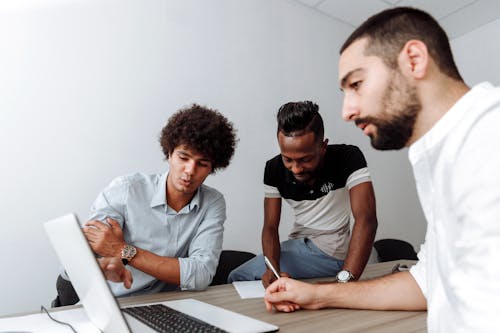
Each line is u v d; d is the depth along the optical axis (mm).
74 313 769
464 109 512
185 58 2205
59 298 1283
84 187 1810
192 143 1135
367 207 1387
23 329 646
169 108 2113
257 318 734
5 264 1594
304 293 791
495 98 466
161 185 1240
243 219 2301
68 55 1836
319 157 1354
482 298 422
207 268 1095
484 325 413
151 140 2033
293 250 1520
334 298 789
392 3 2867
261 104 2496
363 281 826
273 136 2527
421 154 570
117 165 1914
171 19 2178
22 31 1732
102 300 512
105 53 1939
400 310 755
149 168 2012
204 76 2268
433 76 556
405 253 2646
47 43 1787
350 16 3023
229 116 2340
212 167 1244
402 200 3180
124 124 1955
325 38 2949
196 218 1258
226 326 631
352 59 603
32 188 1681
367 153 3031
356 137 3004
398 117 579
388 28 571
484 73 3262
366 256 1292
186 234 1244
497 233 417
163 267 1019
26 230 1649
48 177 1724
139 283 1162
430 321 583
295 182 1505
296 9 2801
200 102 2232
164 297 979
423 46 552
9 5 1710
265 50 2576
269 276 1184
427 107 562
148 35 2086
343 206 1557
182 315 712
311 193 1512
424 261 781
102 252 972
